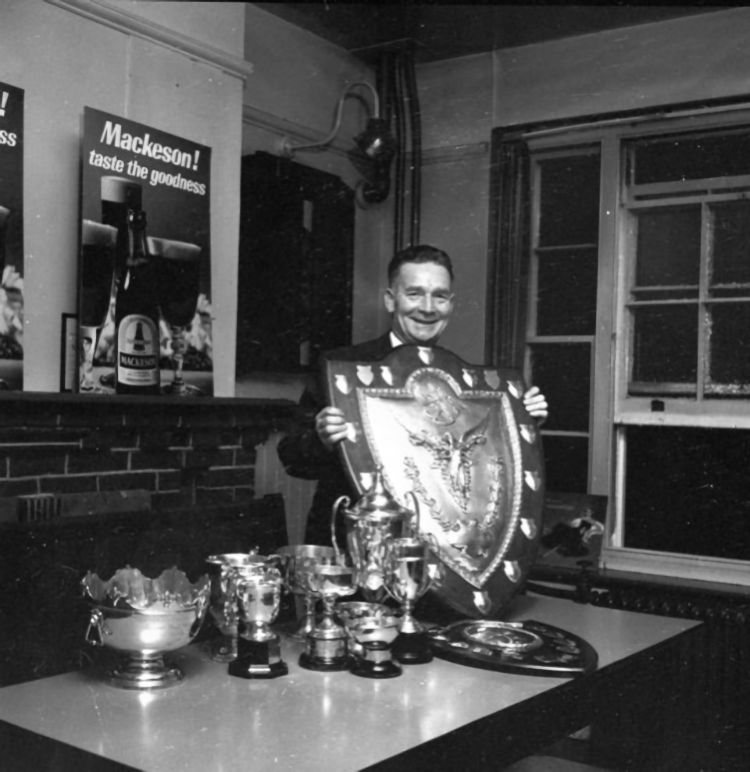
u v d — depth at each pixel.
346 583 2.17
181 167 3.55
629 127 4.38
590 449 4.41
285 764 1.57
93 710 1.83
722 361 4.18
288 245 4.25
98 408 3.15
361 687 2.00
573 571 4.11
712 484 4.21
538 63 4.62
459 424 2.60
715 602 3.88
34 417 2.95
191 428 3.57
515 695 1.96
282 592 2.21
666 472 4.32
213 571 2.34
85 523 3.04
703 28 4.20
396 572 2.18
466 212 4.79
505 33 4.52
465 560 2.45
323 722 1.78
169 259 3.48
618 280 4.41
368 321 4.99
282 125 4.45
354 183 4.91
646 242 4.41
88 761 1.61
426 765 1.68
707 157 4.26
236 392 4.27
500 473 2.61
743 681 3.72
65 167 3.22
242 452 3.86
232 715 1.81
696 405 4.20
